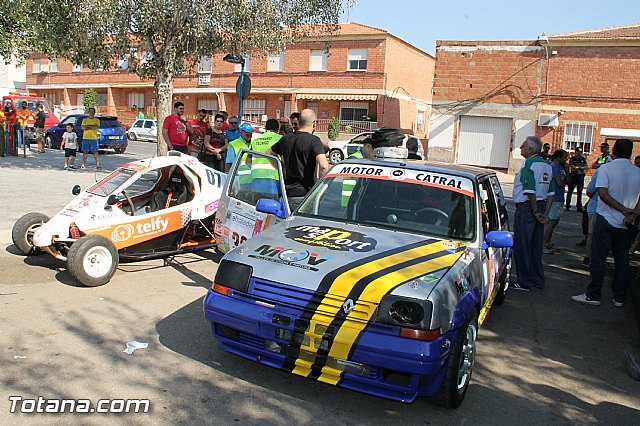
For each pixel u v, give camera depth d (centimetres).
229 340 428
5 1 1445
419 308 372
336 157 2561
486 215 535
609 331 619
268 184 604
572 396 457
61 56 1498
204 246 785
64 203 1073
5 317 532
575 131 2594
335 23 1602
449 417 407
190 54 1490
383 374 380
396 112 3606
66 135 1648
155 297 618
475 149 2775
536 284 781
